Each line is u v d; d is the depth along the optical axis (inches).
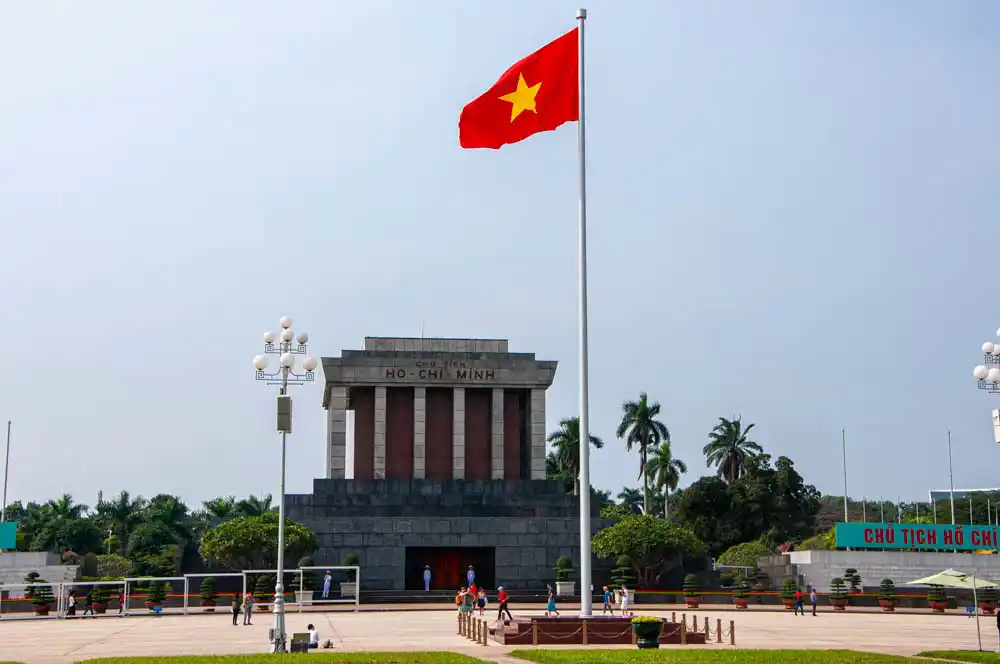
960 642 1846.7
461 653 1513.3
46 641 1882.4
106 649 1708.9
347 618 2490.2
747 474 4985.2
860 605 3152.1
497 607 2773.1
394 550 3292.3
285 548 3041.3
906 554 3447.3
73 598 2699.3
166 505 5206.7
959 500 5679.1
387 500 3408.0
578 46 1603.1
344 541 3282.5
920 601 3125.0
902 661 1368.1
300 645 1574.8
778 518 4815.5
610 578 3326.8
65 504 5211.6
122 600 2790.4
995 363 2433.6
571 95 1617.9
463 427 3587.6
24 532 4894.2
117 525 5265.8
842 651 1493.6
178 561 3609.7
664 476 5068.9
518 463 3663.9
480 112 1609.3
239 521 3169.3
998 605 2965.1
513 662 1344.7
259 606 2763.3
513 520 3344.0
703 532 4793.3
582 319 1572.3
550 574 3319.4
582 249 1581.0
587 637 1644.9
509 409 3698.3
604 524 3422.7
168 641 1872.5
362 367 3565.5
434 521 3319.4
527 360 3690.9
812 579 3425.2
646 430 5039.4
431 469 3604.8
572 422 5206.7
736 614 2770.7
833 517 6166.3
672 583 3353.8
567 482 5265.8
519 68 1619.1
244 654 1517.0
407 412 3636.8
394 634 1988.2
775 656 1385.3
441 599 3100.4
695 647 1644.9
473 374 3604.8
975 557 3442.4
